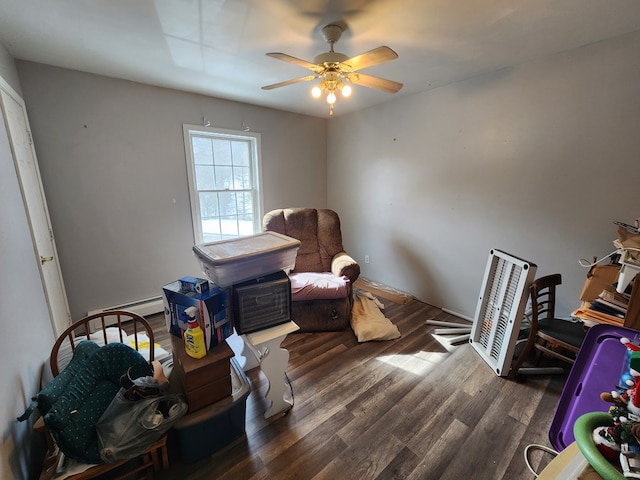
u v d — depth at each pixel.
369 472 1.32
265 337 1.50
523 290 1.81
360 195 3.77
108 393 1.19
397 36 1.73
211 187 3.25
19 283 1.34
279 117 3.60
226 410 1.36
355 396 1.79
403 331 2.59
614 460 0.68
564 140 2.03
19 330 1.25
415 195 3.11
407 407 1.69
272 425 1.58
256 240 1.72
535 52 1.98
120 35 1.71
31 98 2.13
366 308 2.86
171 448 1.44
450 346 2.33
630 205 1.83
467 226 2.70
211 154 3.21
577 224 2.05
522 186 2.29
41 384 1.40
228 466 1.35
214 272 1.45
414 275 3.28
